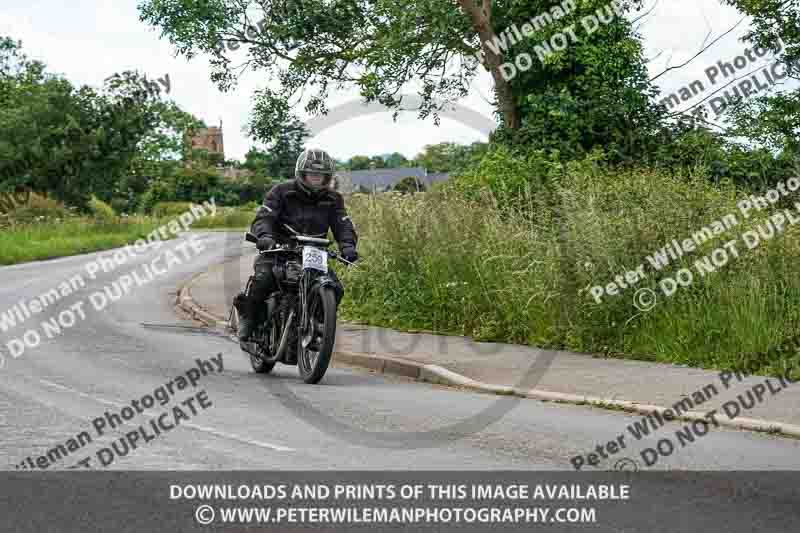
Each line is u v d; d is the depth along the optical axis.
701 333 13.38
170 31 27.94
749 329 12.73
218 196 75.44
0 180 61.16
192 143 80.69
